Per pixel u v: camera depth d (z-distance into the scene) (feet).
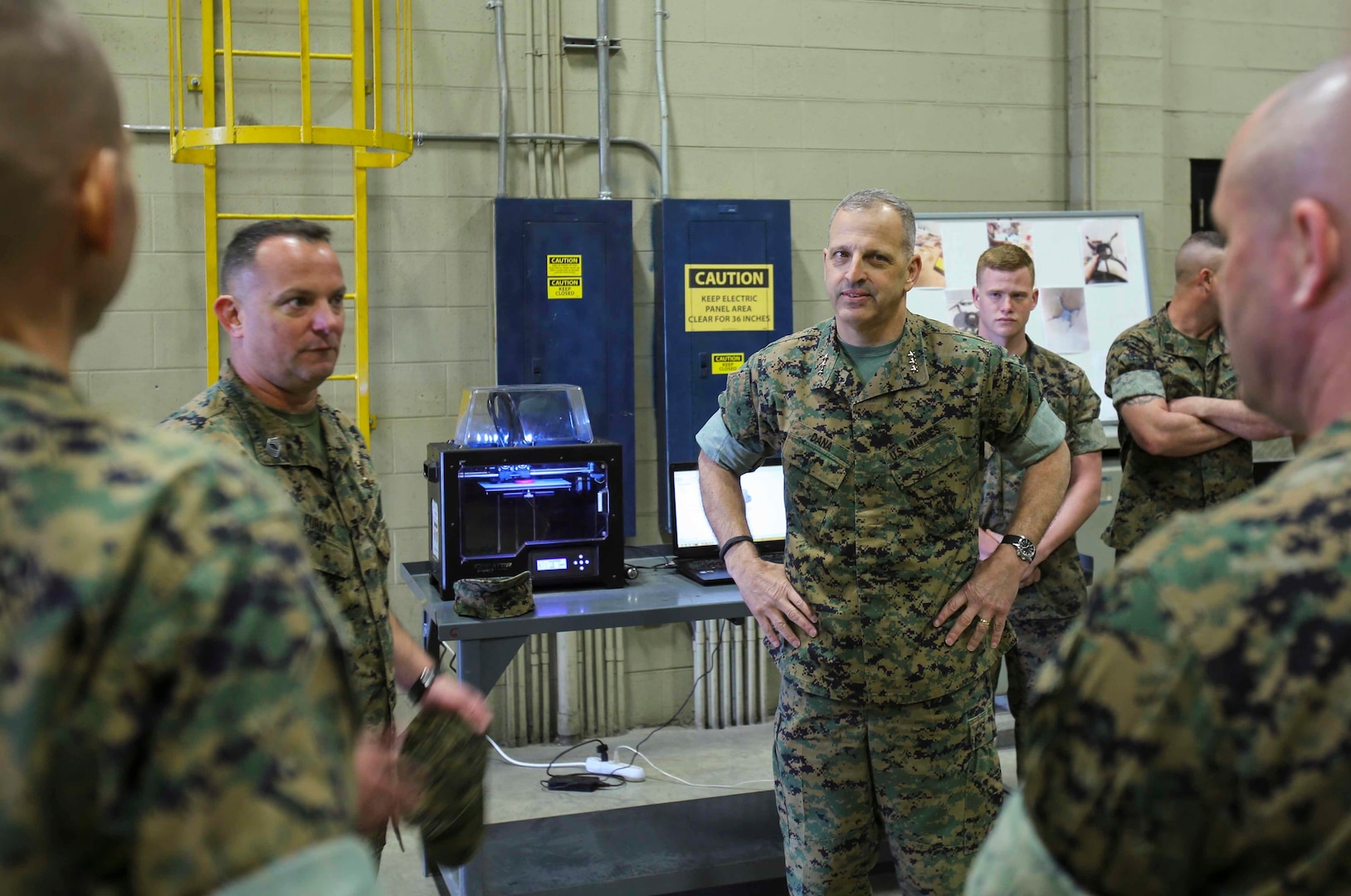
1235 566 2.05
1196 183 15.74
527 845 9.89
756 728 14.08
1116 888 2.13
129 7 12.10
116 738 1.77
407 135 12.03
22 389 1.91
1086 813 2.13
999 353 7.18
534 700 13.48
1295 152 2.19
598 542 9.84
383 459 13.16
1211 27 15.62
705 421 13.47
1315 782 1.93
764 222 13.52
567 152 13.50
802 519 7.21
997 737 13.00
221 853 1.78
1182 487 9.46
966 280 14.15
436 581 9.94
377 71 12.17
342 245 12.80
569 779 12.17
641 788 12.16
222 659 1.83
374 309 13.04
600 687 13.62
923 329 7.20
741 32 13.91
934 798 7.03
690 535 10.82
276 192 12.60
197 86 12.32
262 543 1.94
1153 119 15.10
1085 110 14.84
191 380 12.53
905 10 14.42
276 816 1.82
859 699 7.03
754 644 14.14
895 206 6.99
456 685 4.87
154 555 1.83
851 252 6.85
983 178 14.85
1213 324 9.50
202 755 1.79
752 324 13.55
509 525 9.64
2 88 1.90
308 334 5.90
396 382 13.15
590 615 8.86
